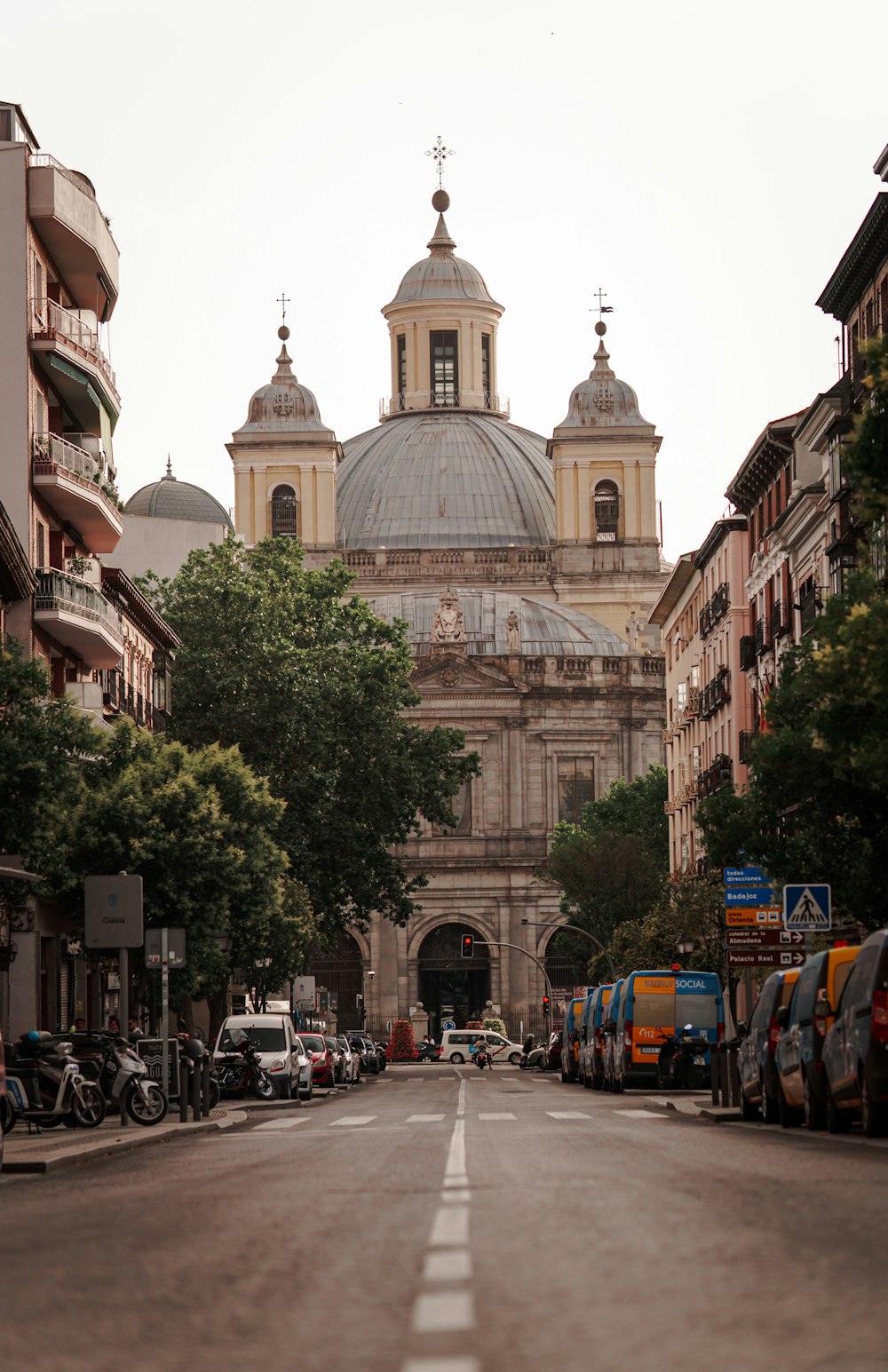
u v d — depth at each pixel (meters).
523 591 173.75
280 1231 15.48
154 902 62.38
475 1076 108.12
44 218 61.12
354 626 92.19
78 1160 28.48
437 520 177.62
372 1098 65.88
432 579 173.75
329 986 160.62
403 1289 11.89
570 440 173.75
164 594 90.56
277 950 79.19
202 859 62.22
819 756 42.91
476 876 160.00
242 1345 10.10
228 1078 61.62
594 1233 14.50
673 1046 60.56
